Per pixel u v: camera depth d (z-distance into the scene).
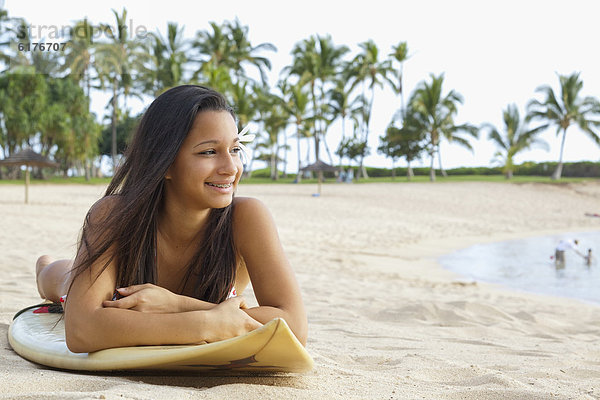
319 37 46.06
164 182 1.77
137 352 1.63
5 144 38.50
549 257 13.67
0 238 9.26
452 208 27.08
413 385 1.97
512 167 45.62
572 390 2.04
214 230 1.85
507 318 4.84
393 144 46.25
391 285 7.57
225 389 1.53
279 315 1.74
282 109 45.78
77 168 51.62
